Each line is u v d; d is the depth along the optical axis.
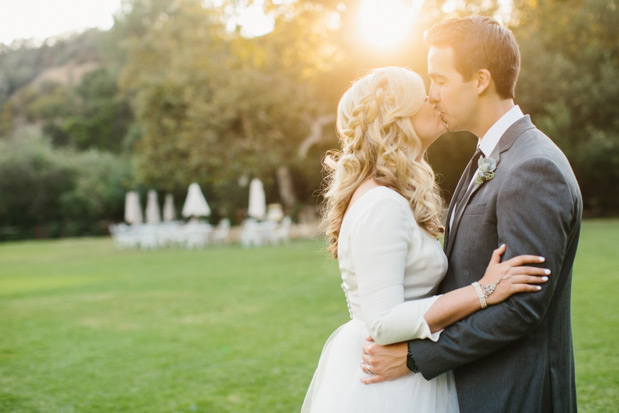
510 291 1.47
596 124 20.55
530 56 19.58
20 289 9.62
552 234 1.46
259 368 4.32
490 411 1.59
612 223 17.56
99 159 35.84
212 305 7.14
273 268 10.82
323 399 1.72
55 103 51.88
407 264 1.67
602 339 4.35
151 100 20.86
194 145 19.66
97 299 8.10
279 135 20.48
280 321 5.93
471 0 14.35
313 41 17.09
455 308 1.52
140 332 5.80
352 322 1.82
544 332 1.58
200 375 4.22
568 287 1.63
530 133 1.62
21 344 5.46
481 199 1.65
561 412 1.59
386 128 1.73
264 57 19.53
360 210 1.65
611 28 20.03
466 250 1.67
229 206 28.33
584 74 20.00
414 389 1.63
